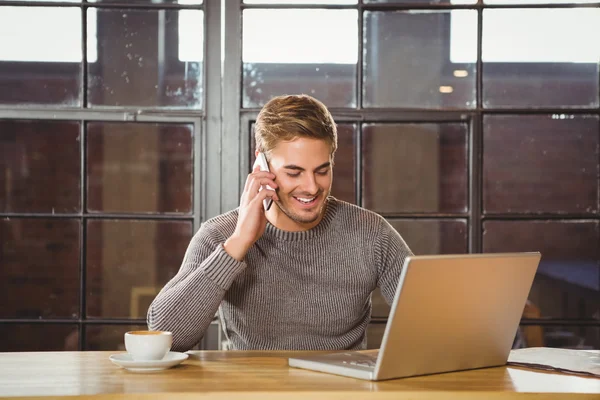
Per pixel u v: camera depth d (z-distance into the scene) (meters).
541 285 3.41
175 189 3.41
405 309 1.55
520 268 1.73
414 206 3.41
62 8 3.39
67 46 3.39
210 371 1.69
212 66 3.39
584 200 3.41
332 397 1.47
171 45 3.41
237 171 3.39
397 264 2.26
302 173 2.07
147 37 3.41
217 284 1.96
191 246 2.21
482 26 3.40
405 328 1.57
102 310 3.41
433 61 3.41
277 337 2.21
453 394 1.49
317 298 2.21
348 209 2.30
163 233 3.41
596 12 3.40
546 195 3.41
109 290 3.41
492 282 1.68
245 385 1.53
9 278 3.39
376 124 3.42
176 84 3.41
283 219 2.22
